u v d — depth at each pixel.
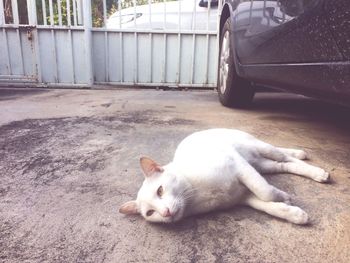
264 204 0.79
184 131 1.50
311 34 0.91
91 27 2.96
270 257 0.65
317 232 0.72
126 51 3.01
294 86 1.14
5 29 2.91
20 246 0.71
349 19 0.74
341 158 1.13
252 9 1.45
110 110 1.99
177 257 0.66
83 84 3.02
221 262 0.64
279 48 1.14
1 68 3.00
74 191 0.95
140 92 2.81
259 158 1.00
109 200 0.89
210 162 0.80
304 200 0.85
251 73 1.53
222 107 2.09
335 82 0.85
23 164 1.16
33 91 2.82
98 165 1.13
